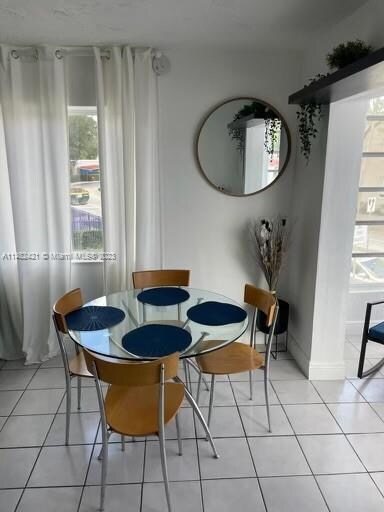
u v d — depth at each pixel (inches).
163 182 118.3
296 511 68.3
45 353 121.7
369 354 126.7
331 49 94.3
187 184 119.0
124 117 109.0
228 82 113.3
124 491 72.6
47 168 112.0
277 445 84.4
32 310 119.3
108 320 85.8
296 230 119.2
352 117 94.4
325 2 78.7
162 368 60.2
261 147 117.6
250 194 120.4
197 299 99.2
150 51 107.3
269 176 120.0
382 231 137.1
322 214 100.5
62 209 114.7
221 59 111.7
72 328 82.0
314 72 104.2
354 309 141.4
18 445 84.8
